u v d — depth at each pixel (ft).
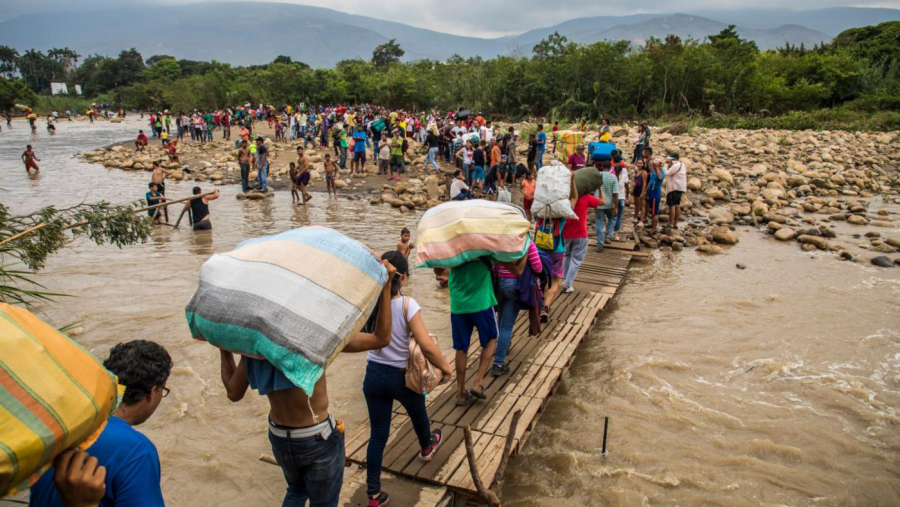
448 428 17.54
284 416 10.77
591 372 23.21
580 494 16.08
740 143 89.66
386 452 16.34
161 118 111.45
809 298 31.09
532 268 19.58
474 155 58.95
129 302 30.42
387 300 11.47
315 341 9.22
